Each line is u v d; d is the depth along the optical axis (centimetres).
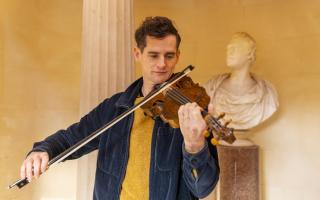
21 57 409
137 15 471
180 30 479
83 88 271
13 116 399
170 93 172
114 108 182
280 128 430
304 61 417
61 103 448
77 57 455
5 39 385
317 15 409
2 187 386
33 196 434
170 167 157
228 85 391
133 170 163
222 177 373
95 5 272
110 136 173
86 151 188
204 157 141
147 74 169
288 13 427
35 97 432
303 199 414
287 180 425
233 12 461
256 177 374
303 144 416
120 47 276
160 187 156
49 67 443
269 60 439
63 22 450
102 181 168
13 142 401
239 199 369
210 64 471
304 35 417
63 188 450
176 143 160
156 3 477
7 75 389
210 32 472
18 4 401
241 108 381
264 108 381
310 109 412
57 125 446
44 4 440
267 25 441
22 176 158
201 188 147
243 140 386
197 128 137
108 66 269
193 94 181
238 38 378
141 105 169
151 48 163
